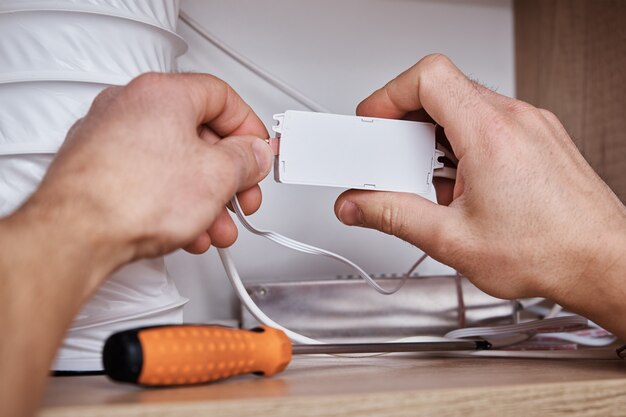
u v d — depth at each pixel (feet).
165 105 1.20
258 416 0.95
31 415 0.87
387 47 2.63
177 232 1.15
